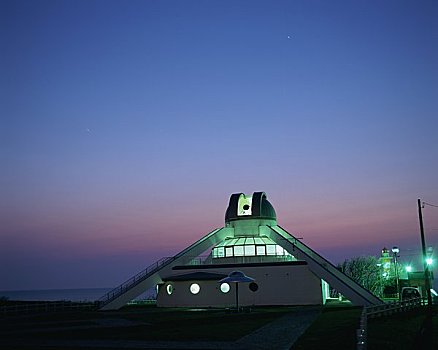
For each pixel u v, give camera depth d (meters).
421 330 31.61
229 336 29.97
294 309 52.09
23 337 31.06
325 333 29.58
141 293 59.31
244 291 58.81
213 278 58.34
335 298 73.81
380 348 23.78
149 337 30.06
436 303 58.00
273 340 27.83
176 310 54.31
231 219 67.00
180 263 62.94
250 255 62.91
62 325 38.50
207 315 45.84
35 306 56.53
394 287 89.69
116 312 53.31
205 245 65.25
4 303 62.97
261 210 66.44
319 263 58.12
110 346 26.48
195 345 26.50
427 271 48.97
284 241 62.00
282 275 58.56
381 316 41.97
